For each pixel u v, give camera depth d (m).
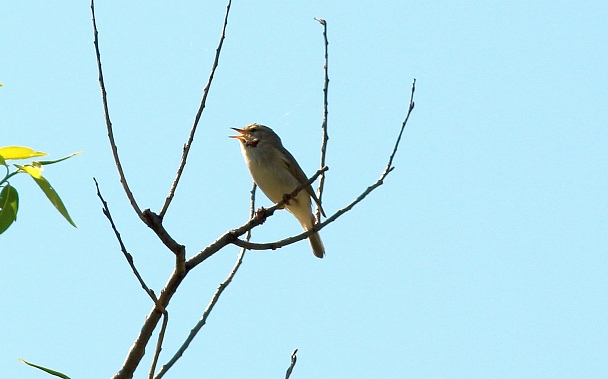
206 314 9.65
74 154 7.83
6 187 7.36
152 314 8.61
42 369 7.12
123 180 8.38
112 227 7.73
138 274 7.91
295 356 9.38
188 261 8.99
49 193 7.29
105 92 8.55
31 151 7.69
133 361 8.47
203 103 8.98
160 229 8.43
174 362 8.95
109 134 8.45
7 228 7.36
